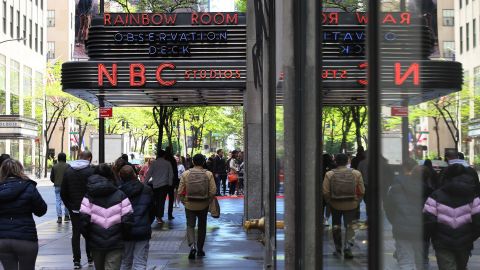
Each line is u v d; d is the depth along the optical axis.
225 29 17.66
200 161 11.72
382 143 2.35
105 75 17.20
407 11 2.20
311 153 3.59
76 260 10.56
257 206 15.59
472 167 2.03
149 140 82.56
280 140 4.61
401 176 2.24
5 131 54.66
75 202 10.52
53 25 93.62
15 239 7.39
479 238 2.13
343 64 3.06
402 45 2.23
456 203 2.12
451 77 2.04
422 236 2.19
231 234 15.33
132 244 8.69
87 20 18.95
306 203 3.71
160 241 14.15
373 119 2.40
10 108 58.16
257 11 11.38
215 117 50.19
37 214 7.69
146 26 17.80
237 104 24.98
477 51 1.92
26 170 64.19
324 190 3.32
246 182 16.30
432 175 2.15
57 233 15.92
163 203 18.19
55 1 93.94
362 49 2.74
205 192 11.59
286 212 4.04
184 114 42.12
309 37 3.64
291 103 4.04
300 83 3.98
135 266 8.65
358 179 2.67
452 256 2.14
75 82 17.25
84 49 18.95
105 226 7.68
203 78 17.34
